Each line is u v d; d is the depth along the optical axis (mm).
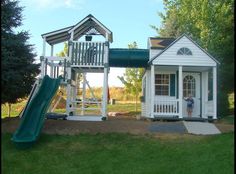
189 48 20703
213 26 29234
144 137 15203
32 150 13828
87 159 12906
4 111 33875
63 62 20531
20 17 19812
